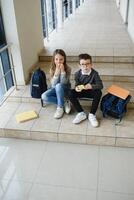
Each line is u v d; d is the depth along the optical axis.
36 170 2.23
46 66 3.66
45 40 4.55
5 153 2.46
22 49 3.15
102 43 4.25
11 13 2.84
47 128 2.60
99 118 2.72
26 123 2.70
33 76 2.93
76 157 2.37
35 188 2.04
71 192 1.99
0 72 3.27
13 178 2.15
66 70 2.80
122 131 2.51
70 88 2.82
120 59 3.59
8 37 3.00
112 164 2.27
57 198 1.94
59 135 2.55
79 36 4.78
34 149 2.51
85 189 2.01
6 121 2.74
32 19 3.49
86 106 2.95
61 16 5.50
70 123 2.66
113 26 5.50
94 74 2.64
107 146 2.51
